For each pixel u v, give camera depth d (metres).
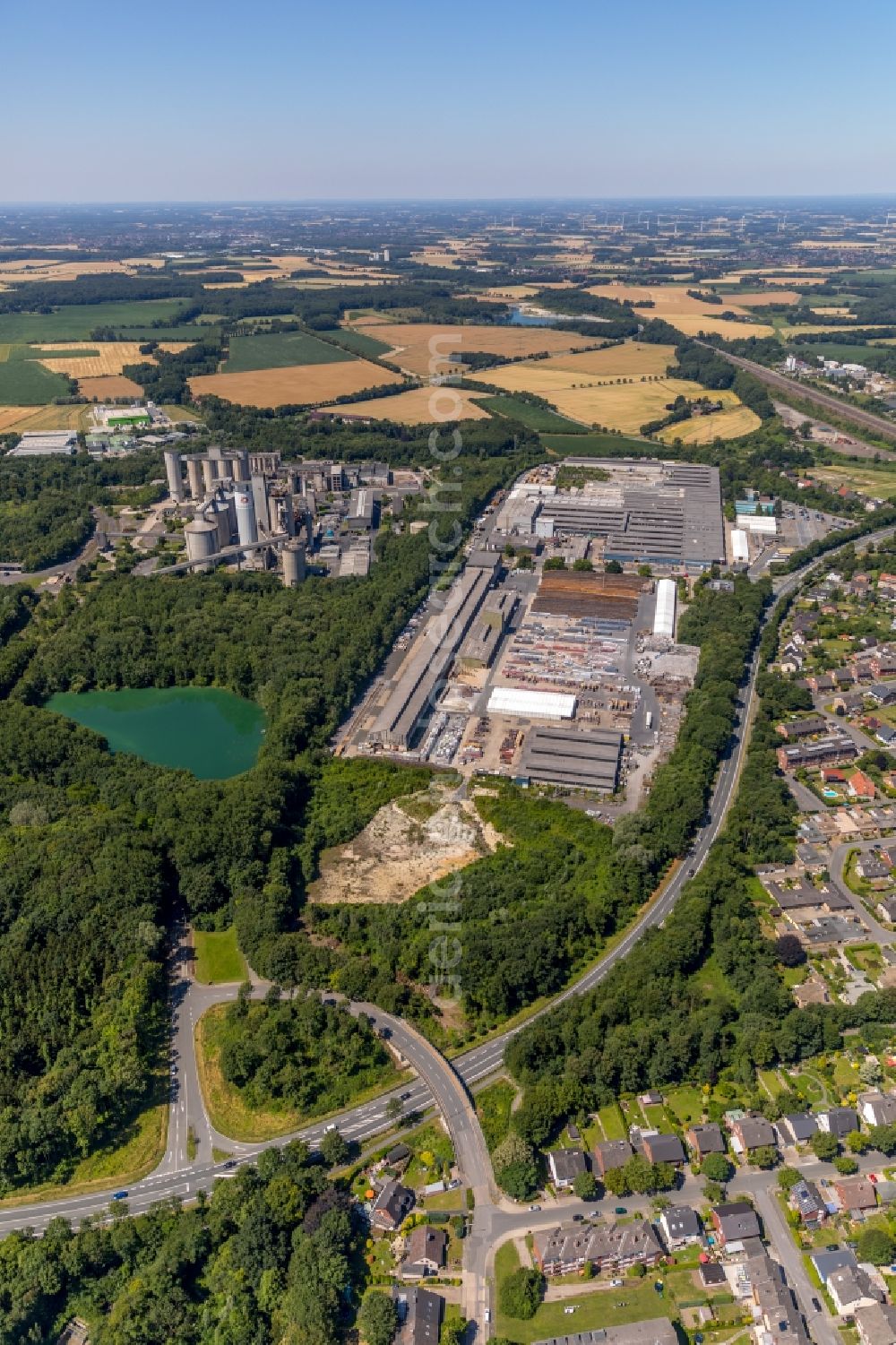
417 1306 169.38
